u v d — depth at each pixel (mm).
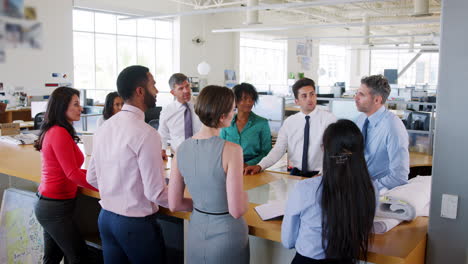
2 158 3174
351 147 1405
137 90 1876
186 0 13062
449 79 1666
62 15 8711
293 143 2893
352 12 14352
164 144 3635
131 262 1995
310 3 7172
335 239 1417
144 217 1925
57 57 8695
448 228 1729
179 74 3500
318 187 1474
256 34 15547
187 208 1837
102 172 1949
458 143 1671
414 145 4660
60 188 2326
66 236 2396
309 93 2762
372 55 21516
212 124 1638
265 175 2791
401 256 1500
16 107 8094
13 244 2943
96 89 12250
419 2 8539
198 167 1645
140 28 12875
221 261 1647
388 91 2262
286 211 1578
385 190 2092
